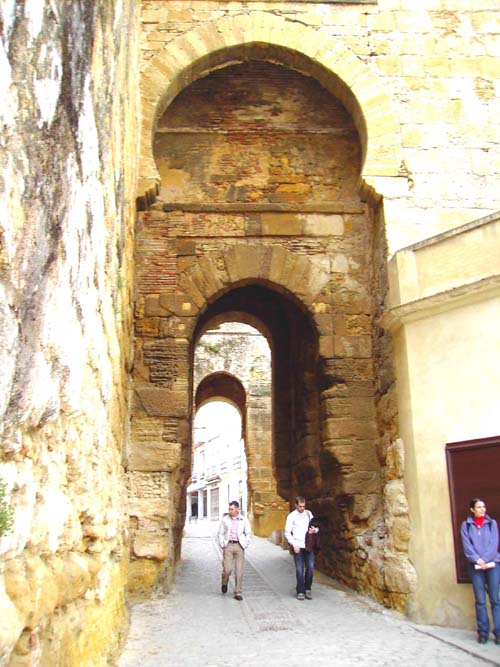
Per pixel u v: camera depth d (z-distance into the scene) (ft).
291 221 34.76
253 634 21.50
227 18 33.42
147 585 27.94
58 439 11.21
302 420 40.14
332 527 34.94
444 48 34.04
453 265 25.45
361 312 33.50
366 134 32.48
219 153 36.55
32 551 9.53
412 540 24.77
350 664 17.46
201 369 69.15
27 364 8.74
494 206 31.55
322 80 34.09
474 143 32.48
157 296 32.73
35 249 9.12
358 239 34.73
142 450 29.94
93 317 15.05
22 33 8.57
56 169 10.36
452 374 24.32
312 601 28.17
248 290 46.50
